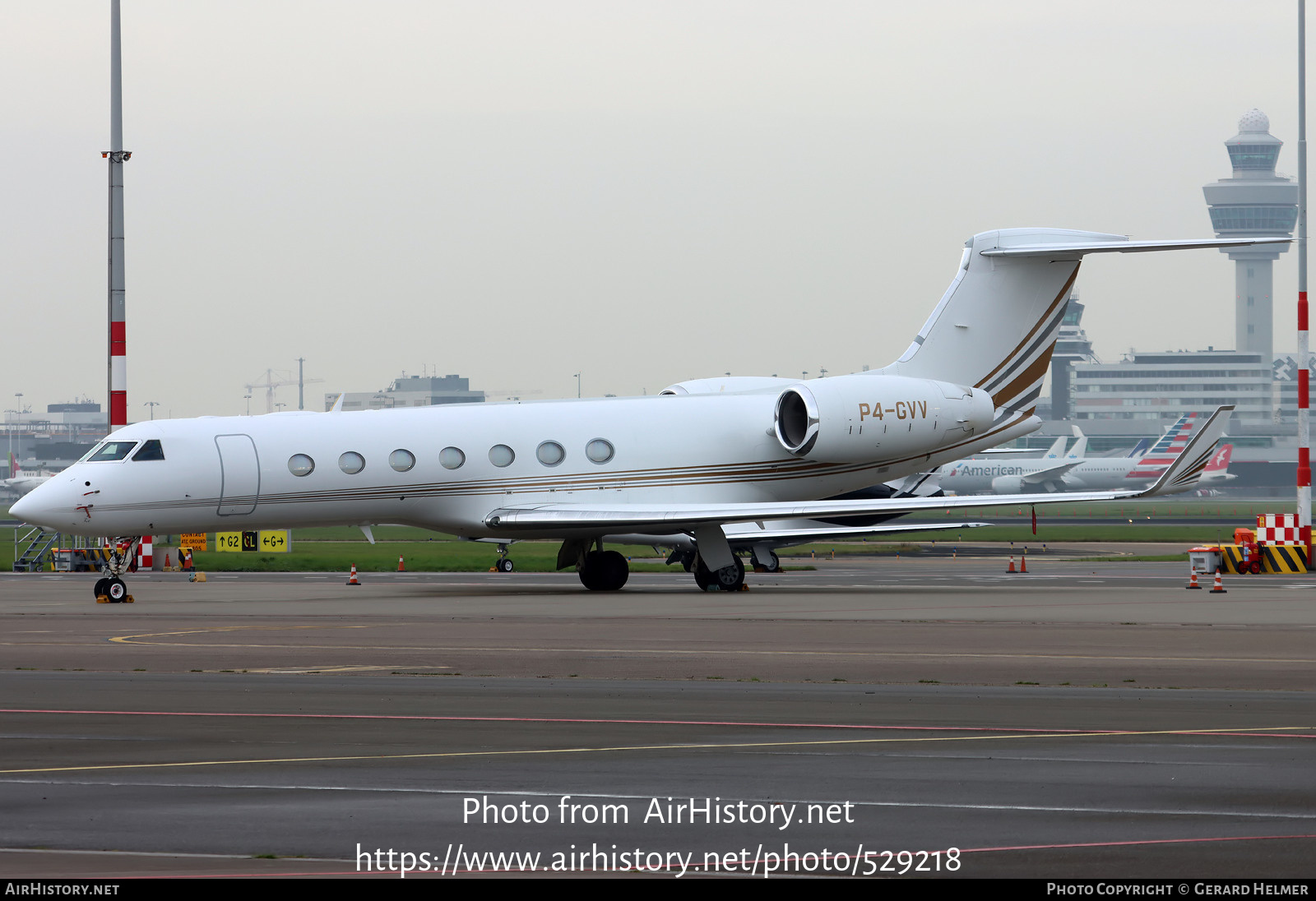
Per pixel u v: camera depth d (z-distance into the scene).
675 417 61.66
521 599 53.53
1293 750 19.89
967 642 35.62
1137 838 14.71
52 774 18.31
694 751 19.88
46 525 52.22
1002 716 23.25
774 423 62.50
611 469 59.84
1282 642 35.41
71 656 32.81
